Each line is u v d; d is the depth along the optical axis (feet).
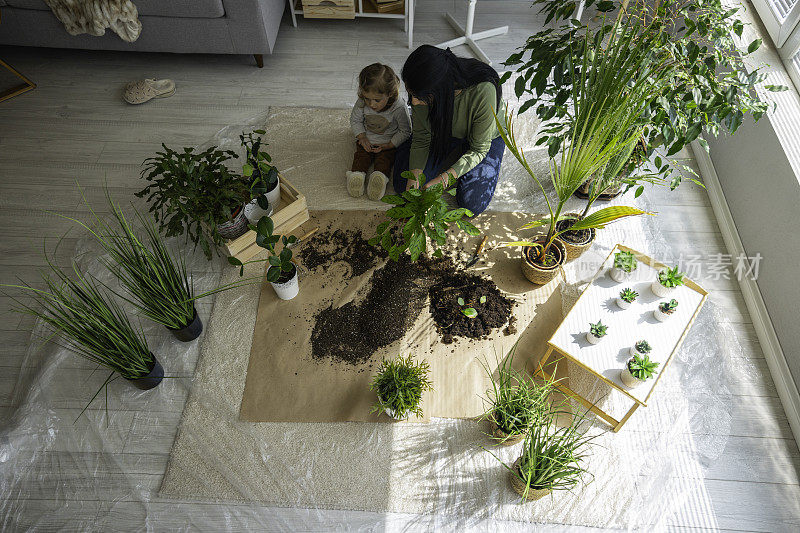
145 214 8.59
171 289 6.79
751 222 7.81
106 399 6.95
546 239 7.63
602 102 5.81
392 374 6.39
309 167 9.20
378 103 7.52
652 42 5.98
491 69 7.13
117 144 9.46
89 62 10.69
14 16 9.62
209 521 6.16
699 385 7.08
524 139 9.55
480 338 7.37
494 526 6.14
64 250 8.20
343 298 7.72
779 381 7.04
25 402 6.88
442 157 8.05
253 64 10.77
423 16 11.73
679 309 6.48
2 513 6.17
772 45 8.18
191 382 7.11
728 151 8.42
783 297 7.08
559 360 7.15
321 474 6.44
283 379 7.10
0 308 7.61
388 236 7.02
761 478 6.46
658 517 6.19
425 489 6.35
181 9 9.31
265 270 7.99
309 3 10.66
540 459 5.71
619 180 7.45
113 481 6.39
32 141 9.47
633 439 6.69
